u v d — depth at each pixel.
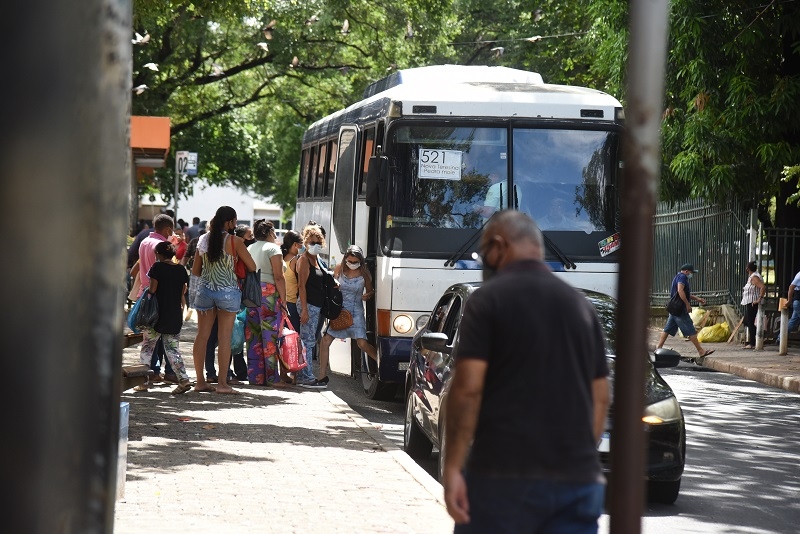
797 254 43.22
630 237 4.86
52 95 3.60
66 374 3.68
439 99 22.00
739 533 12.65
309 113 70.06
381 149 22.06
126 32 3.82
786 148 38.22
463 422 6.25
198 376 21.55
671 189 42.84
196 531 10.61
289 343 22.86
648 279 4.86
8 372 3.59
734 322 43.84
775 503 14.38
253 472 13.74
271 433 16.81
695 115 39.19
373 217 23.86
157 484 12.80
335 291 23.55
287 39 60.06
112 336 3.80
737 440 19.67
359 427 17.80
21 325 3.59
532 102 22.11
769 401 25.83
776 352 38.28
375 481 13.46
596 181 22.08
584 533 6.24
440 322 16.09
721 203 41.59
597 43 48.84
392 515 11.64
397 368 21.84
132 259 30.66
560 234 21.77
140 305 20.81
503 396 6.26
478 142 22.03
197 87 64.25
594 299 16.03
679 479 14.08
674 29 39.06
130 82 3.90
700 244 47.88
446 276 21.77
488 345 6.31
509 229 6.64
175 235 32.12
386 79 27.17
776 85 38.12
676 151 41.69
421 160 21.89
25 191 3.58
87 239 3.71
